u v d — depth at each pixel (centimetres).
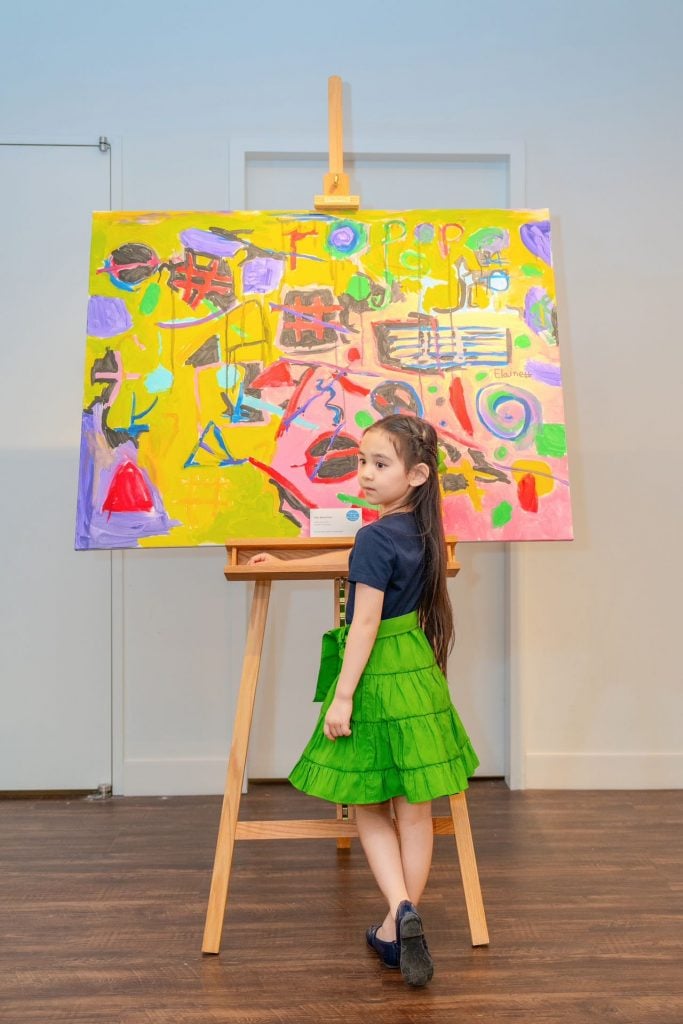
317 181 299
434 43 292
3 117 288
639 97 295
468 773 191
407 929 166
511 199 294
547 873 227
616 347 296
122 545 213
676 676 300
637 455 298
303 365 222
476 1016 162
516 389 224
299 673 302
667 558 299
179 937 193
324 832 189
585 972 178
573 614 299
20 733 294
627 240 296
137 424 218
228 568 186
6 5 288
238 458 217
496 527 218
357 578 177
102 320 222
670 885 219
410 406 222
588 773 299
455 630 304
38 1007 165
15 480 293
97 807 282
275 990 172
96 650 295
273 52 291
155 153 291
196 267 226
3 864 234
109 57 289
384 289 227
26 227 291
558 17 293
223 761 295
